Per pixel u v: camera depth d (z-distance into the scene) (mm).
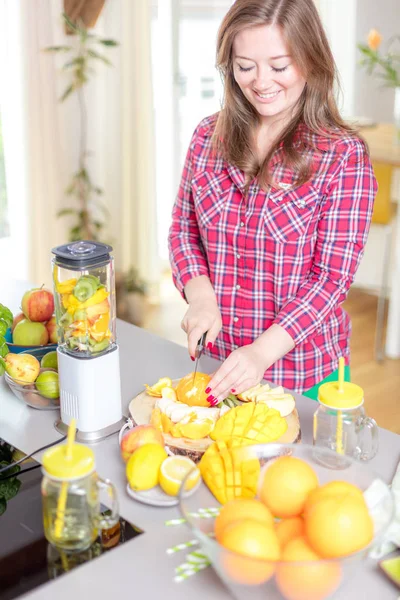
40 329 1418
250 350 1307
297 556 805
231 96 1492
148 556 923
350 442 1100
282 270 1526
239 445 1045
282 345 1366
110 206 3709
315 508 815
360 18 4379
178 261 1646
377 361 3312
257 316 1595
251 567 766
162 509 1015
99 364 1171
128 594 864
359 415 1104
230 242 1569
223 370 1228
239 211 1549
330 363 1624
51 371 1294
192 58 3945
